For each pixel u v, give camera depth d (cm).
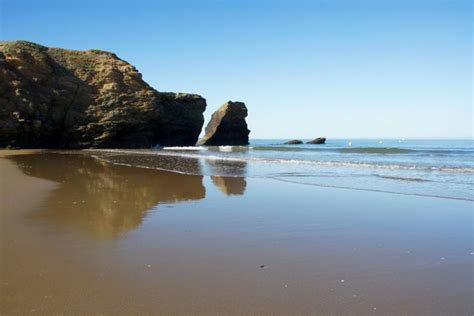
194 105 7119
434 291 455
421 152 3900
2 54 4862
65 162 2577
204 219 843
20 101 4700
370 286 471
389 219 844
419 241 673
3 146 4606
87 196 1145
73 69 5784
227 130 8038
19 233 715
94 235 703
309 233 725
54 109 5194
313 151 4381
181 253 599
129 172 1895
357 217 862
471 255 594
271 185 1409
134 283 477
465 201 1059
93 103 5559
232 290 457
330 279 493
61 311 399
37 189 1273
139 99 5841
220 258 576
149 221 820
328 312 402
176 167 2211
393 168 2067
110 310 402
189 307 411
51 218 840
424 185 1387
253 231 737
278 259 573
